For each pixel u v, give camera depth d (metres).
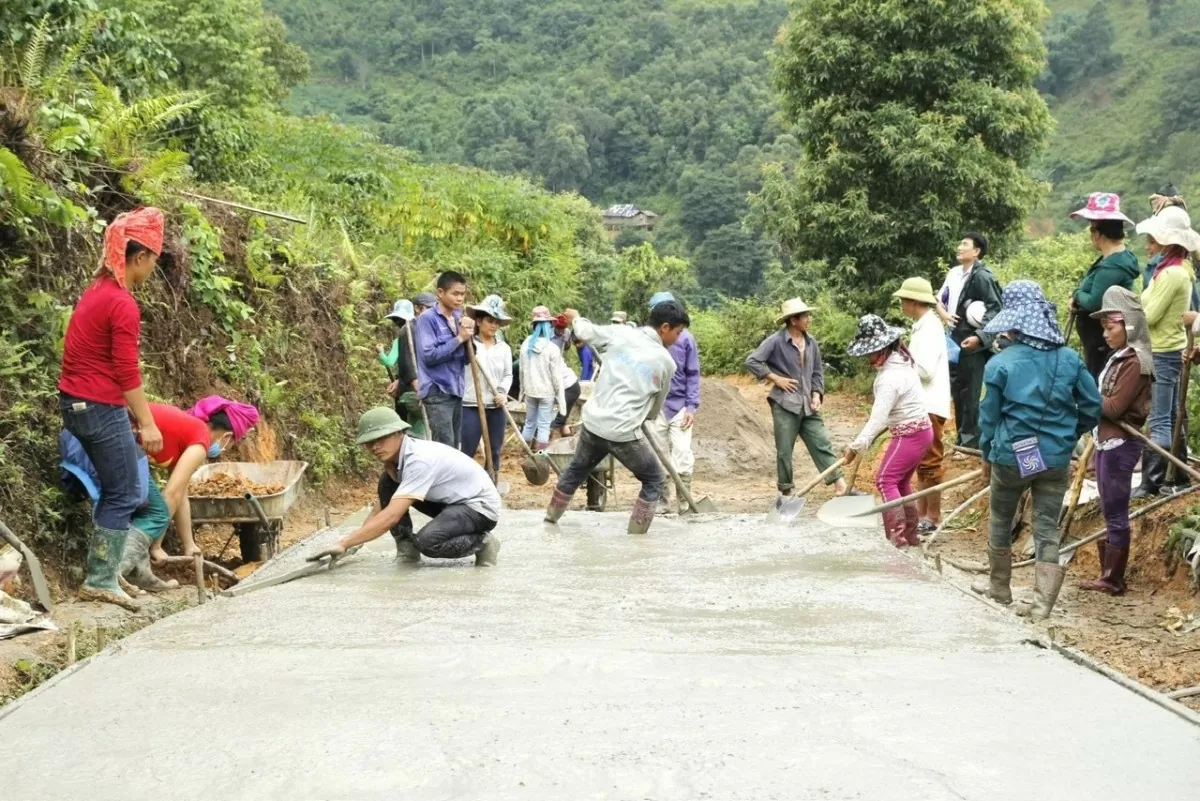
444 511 6.50
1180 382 7.48
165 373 8.85
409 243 20.56
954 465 10.77
